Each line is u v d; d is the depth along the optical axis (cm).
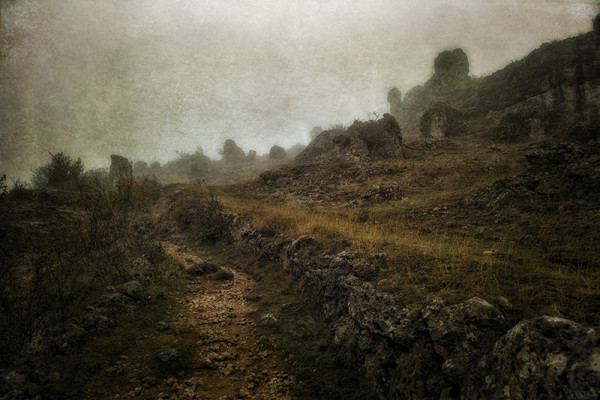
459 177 1398
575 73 2228
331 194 1498
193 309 600
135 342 458
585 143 1415
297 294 632
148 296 596
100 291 576
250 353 467
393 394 320
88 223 720
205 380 399
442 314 320
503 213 827
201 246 1140
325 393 371
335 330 462
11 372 330
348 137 2230
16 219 933
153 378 386
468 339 282
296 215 993
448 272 426
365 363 376
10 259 575
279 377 408
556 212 738
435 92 3744
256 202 1596
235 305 636
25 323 393
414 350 323
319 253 659
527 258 468
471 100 3144
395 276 448
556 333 217
